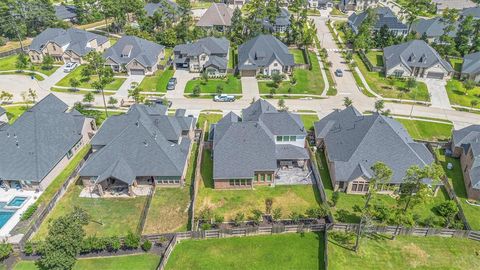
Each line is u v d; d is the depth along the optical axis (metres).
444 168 64.19
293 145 64.38
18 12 124.56
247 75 99.94
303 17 145.38
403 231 48.59
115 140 58.50
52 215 51.91
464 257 45.59
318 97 89.75
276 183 59.16
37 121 61.16
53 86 93.44
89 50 108.38
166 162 57.19
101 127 64.19
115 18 134.50
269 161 57.59
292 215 51.06
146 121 62.41
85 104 84.12
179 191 57.44
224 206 54.22
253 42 106.44
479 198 55.84
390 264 44.25
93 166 56.69
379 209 51.16
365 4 168.00
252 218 51.31
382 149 58.25
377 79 100.06
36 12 127.25
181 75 100.50
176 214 52.62
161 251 45.88
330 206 54.06
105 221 51.09
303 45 121.00
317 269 43.38
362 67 107.69
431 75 100.19
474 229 50.84
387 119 66.25
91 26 142.25
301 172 61.81
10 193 56.56
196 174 59.00
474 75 97.75
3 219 51.56
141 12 130.00
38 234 48.47
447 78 100.12
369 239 47.88
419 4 164.88
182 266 43.78
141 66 99.06
